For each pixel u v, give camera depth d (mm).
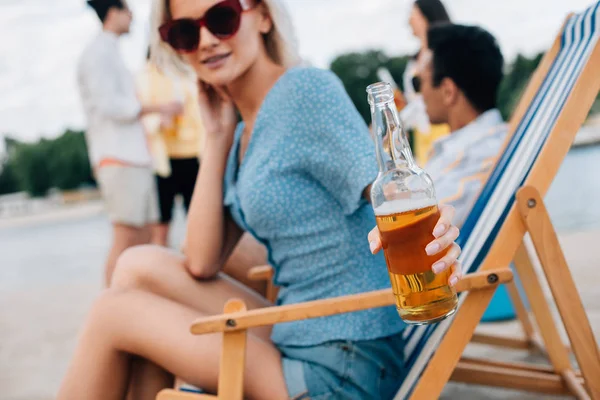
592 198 6988
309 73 1721
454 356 1526
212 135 2020
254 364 1681
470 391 2424
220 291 1990
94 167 4449
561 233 5059
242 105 1922
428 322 1263
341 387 1666
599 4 1680
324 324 1701
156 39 2066
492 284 1490
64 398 1688
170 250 2078
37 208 42219
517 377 2189
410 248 1247
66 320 4570
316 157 1684
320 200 1717
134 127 4383
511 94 29234
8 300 5832
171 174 5074
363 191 1645
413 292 1260
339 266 1715
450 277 1297
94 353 1701
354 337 1675
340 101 1690
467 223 1799
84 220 20391
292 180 1720
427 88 2488
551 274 1498
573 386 2111
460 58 2379
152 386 1794
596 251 4098
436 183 2404
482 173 2344
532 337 2748
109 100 4238
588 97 1497
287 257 1773
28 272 7891
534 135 1660
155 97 4723
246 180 1780
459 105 2443
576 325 1493
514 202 1524
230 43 1830
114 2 4199
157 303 1720
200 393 1692
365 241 1720
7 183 49406
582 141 17391
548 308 2234
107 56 4273
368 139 1692
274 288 2295
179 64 2096
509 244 1520
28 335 4289
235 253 2398
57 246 11578
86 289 5797
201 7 1850
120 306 1711
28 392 3088
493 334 2771
